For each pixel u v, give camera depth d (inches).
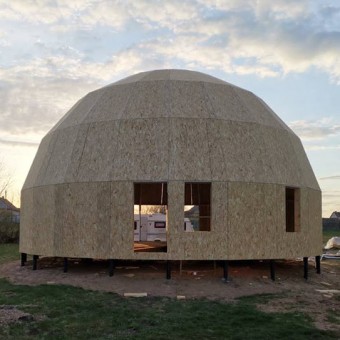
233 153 648.4
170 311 470.9
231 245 613.9
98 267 706.2
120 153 645.3
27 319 424.8
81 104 774.5
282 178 671.8
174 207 610.5
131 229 618.5
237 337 389.7
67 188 662.5
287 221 829.8
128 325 417.1
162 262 743.1
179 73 773.3
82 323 421.4
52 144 747.4
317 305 518.9
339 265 858.8
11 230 1609.3
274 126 724.7
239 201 626.2
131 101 697.6
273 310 488.4
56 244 665.6
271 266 644.7
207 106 683.4
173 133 646.5
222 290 567.5
